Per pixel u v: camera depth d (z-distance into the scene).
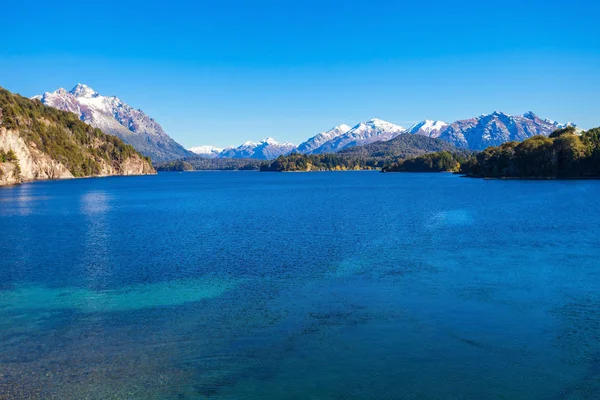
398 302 30.45
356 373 20.84
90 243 55.03
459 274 37.47
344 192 163.75
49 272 39.97
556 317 27.36
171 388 19.83
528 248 48.19
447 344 23.73
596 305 29.45
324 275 37.69
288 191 177.75
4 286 35.69
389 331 25.47
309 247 50.41
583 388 19.47
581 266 39.81
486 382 20.00
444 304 29.92
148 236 60.44
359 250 48.19
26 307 30.52
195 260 44.12
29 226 72.81
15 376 20.89
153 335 25.41
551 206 93.31
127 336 25.30
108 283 36.19
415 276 37.00
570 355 22.41
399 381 20.14
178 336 25.20
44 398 19.06
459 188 166.00
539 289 33.06
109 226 72.12
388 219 76.31
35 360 22.47
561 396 18.94
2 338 25.20
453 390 19.44
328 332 25.42
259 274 38.31
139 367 21.66
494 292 32.41
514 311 28.45
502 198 115.94
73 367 21.72
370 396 19.03
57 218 85.38
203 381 20.36
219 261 43.53
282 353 22.91
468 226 65.62
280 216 84.94
